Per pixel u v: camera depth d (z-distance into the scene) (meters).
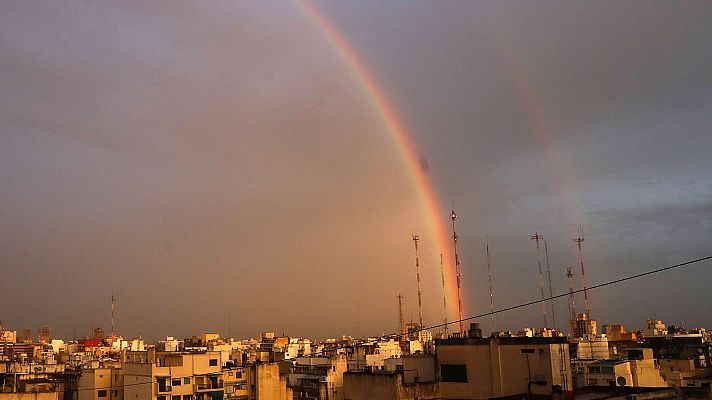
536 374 46.16
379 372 55.06
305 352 154.25
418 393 50.97
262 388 90.88
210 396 88.25
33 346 162.88
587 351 102.69
